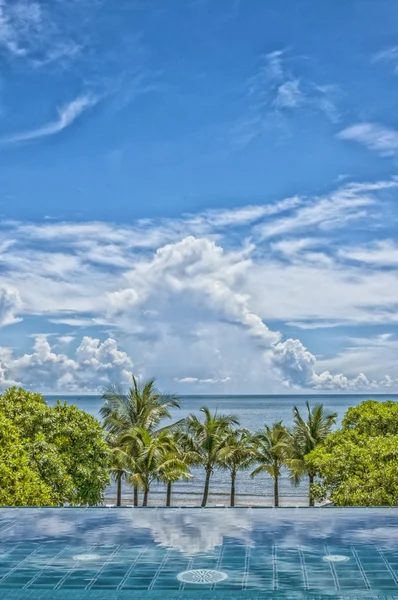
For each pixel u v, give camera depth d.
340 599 14.11
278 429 53.00
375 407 46.25
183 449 50.84
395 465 33.28
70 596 14.39
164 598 14.26
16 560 16.95
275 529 20.22
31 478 29.67
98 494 36.88
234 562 16.70
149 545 18.34
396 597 14.19
